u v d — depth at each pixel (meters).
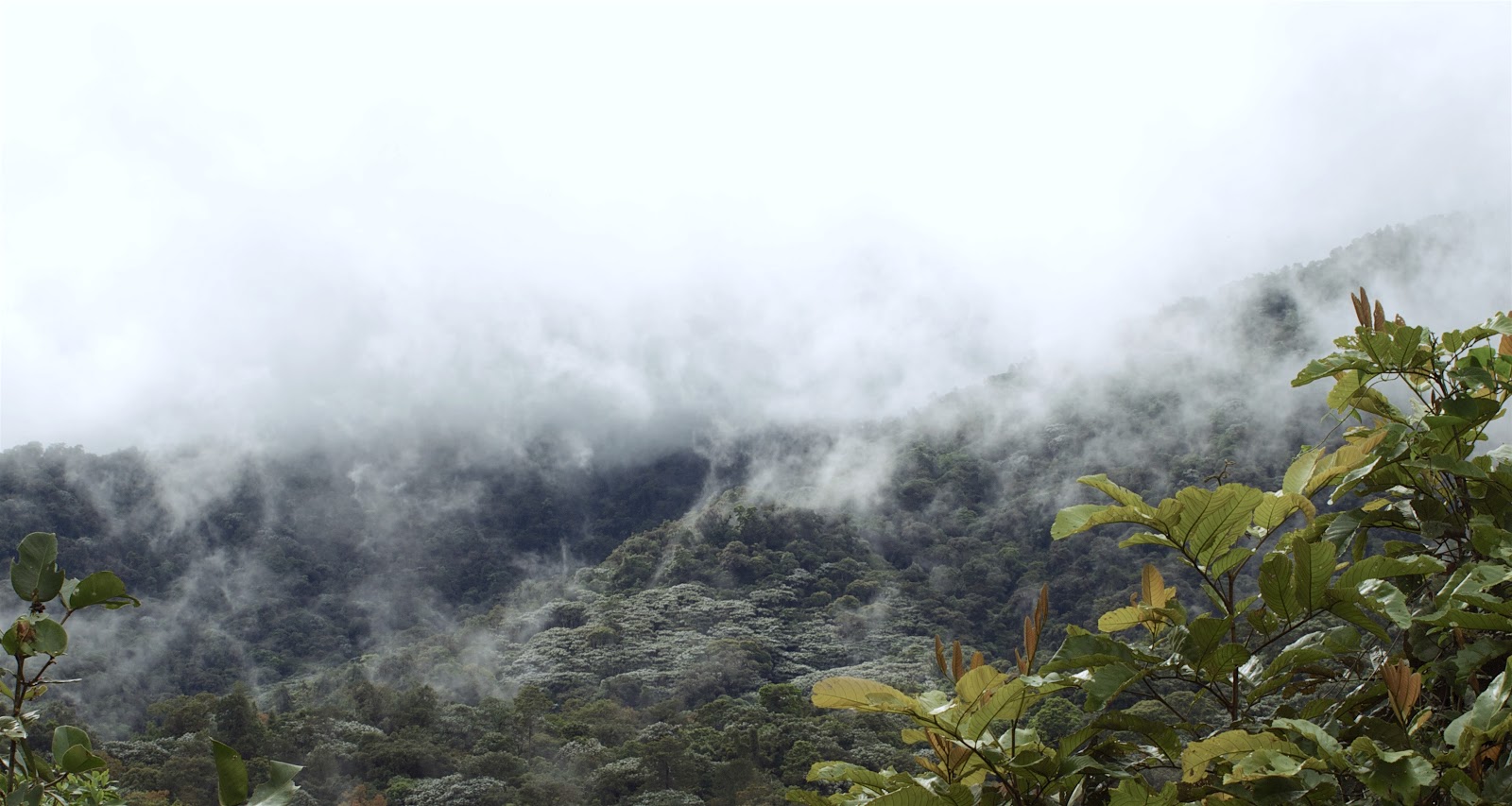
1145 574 1.48
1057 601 67.12
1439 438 1.48
